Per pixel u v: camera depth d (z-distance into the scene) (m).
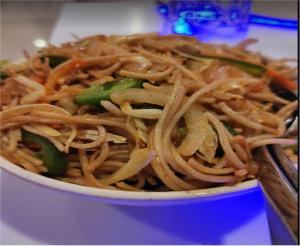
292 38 0.30
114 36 0.22
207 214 0.17
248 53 0.25
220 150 0.16
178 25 0.29
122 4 0.35
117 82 0.17
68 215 0.17
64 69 0.18
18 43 0.30
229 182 0.15
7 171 0.15
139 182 0.16
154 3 0.35
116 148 0.16
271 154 0.16
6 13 0.34
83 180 0.16
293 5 0.34
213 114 0.17
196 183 0.15
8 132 0.16
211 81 0.18
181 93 0.16
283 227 0.14
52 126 0.16
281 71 0.24
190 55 0.21
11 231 0.16
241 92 0.18
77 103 0.17
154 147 0.15
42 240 0.16
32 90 0.17
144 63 0.18
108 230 0.16
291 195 0.14
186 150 0.15
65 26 0.31
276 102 0.21
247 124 0.17
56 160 0.15
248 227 0.16
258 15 0.33
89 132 0.16
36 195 0.17
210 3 0.29
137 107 0.16
